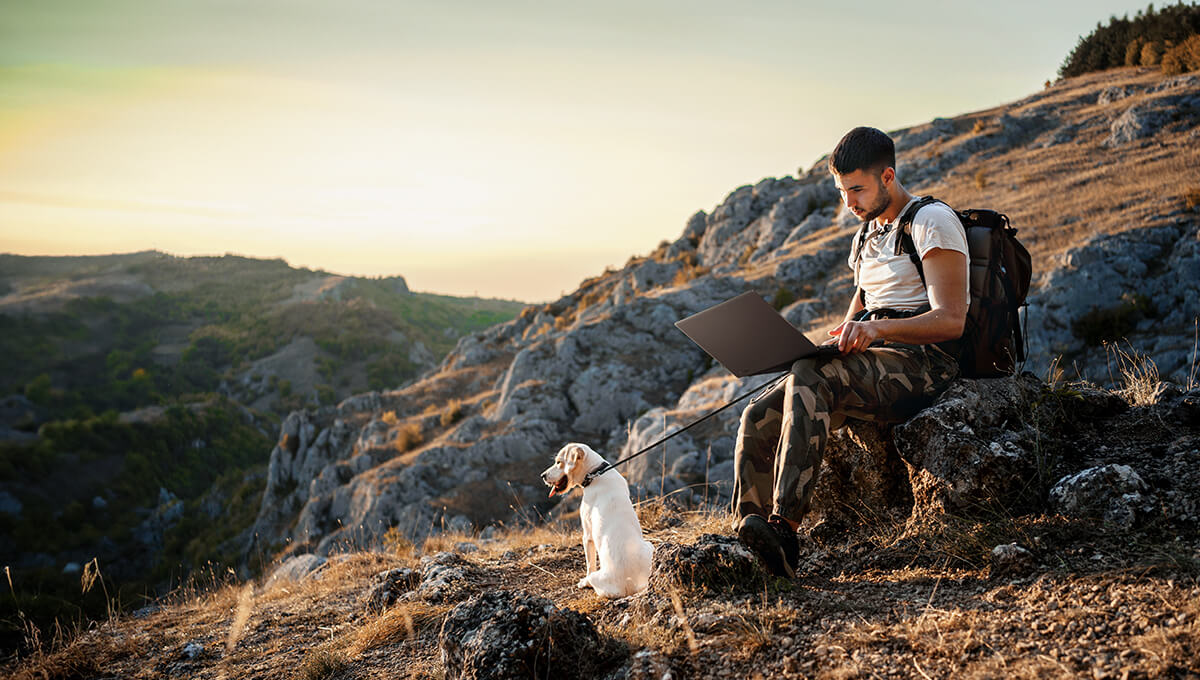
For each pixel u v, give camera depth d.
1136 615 1.99
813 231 44.31
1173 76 40.88
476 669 2.38
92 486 97.94
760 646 2.30
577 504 14.95
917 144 49.06
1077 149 37.03
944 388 3.13
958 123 50.12
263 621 4.63
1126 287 22.39
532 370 38.88
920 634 2.16
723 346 3.02
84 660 4.14
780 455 2.80
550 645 2.38
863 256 3.27
